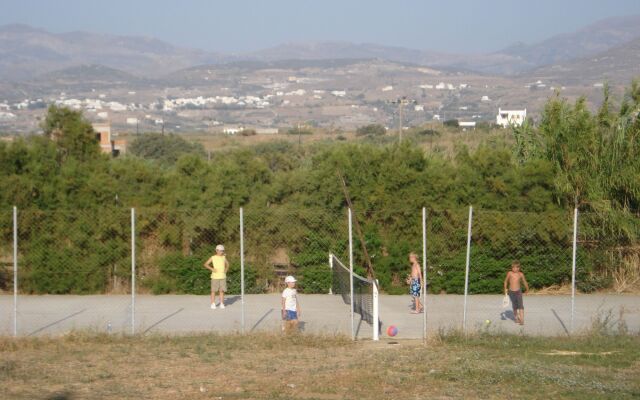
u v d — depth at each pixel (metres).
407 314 21.84
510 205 26.52
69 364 15.05
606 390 12.88
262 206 26.72
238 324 20.09
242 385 13.38
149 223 25.23
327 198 26.45
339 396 12.66
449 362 15.09
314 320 20.86
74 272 25.00
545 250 25.78
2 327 19.47
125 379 13.83
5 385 13.30
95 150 27.83
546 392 12.82
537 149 28.52
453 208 26.19
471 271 25.58
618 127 26.75
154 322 20.44
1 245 25.00
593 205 25.98
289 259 25.67
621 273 26.12
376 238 25.98
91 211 25.25
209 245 25.67
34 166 26.02
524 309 22.69
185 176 26.98
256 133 117.81
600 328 18.53
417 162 27.08
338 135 106.12
